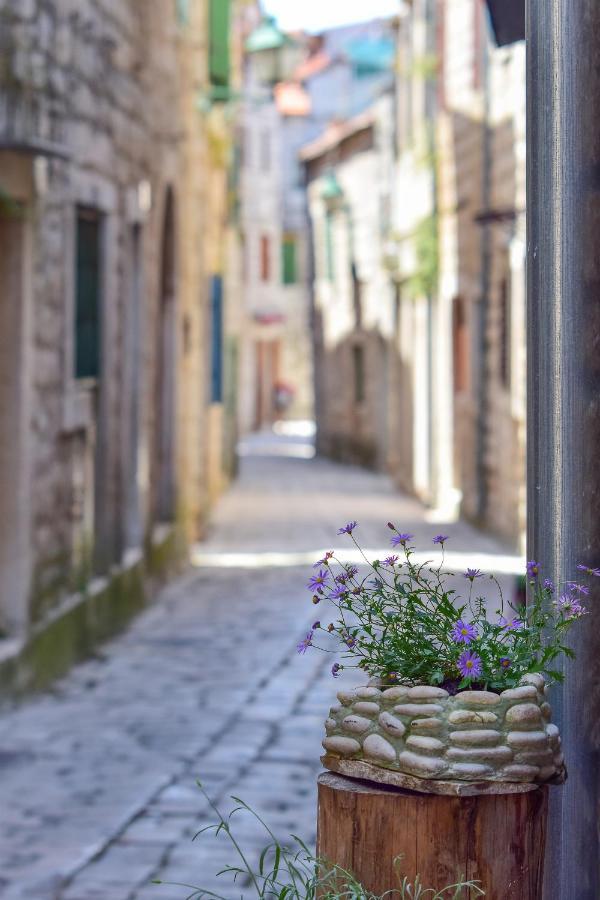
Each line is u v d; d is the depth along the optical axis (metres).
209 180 22.73
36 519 10.59
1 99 9.64
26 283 10.18
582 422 3.17
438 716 2.91
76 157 11.53
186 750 8.62
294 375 55.88
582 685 3.15
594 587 3.17
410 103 28.97
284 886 3.35
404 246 28.47
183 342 18.48
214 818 7.09
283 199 54.56
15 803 7.54
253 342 53.38
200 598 15.49
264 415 55.09
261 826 6.92
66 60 11.23
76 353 12.03
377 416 36.06
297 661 11.61
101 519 13.02
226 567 18.19
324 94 54.22
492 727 2.90
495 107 20.00
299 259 54.94
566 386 3.17
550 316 3.19
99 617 12.64
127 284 13.84
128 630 13.50
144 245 14.73
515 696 2.93
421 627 3.22
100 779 8.00
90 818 7.17
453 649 3.09
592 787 3.16
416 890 2.86
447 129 23.78
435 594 3.21
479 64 21.36
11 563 10.20
